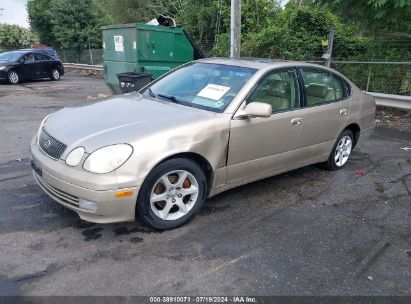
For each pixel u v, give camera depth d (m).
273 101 4.30
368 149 6.82
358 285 2.96
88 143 3.23
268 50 13.38
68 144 3.30
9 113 9.27
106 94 13.14
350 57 11.66
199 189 3.71
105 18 32.59
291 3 17.59
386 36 10.38
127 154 3.18
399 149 6.87
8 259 3.07
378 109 10.38
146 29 8.97
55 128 3.63
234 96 3.99
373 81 10.49
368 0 8.59
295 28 12.98
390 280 3.05
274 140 4.27
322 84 4.98
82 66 24.83
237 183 4.14
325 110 4.87
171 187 3.53
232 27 10.44
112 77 9.96
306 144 4.75
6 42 35.91
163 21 9.56
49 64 18.55
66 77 21.23
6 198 4.15
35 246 3.26
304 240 3.58
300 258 3.28
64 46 31.22
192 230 3.64
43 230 3.52
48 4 32.78
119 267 3.02
